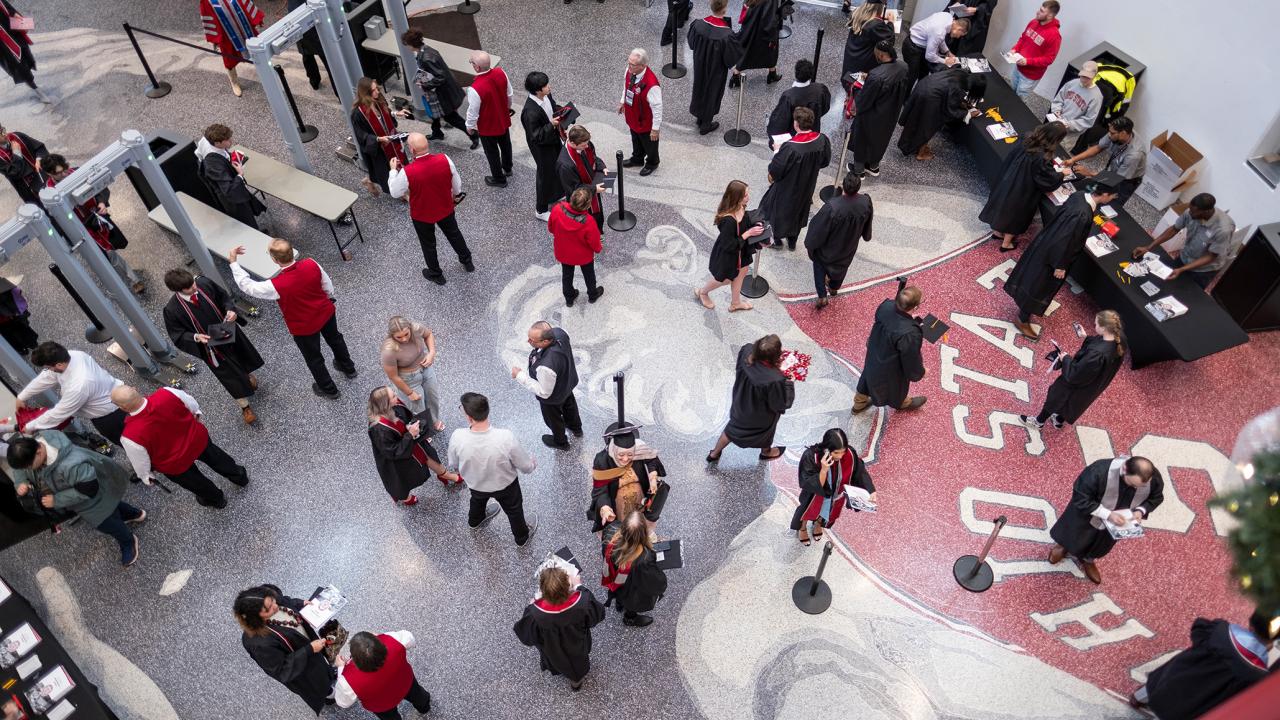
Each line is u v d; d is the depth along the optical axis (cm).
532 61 1084
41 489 588
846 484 595
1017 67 960
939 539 662
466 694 588
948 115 908
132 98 1041
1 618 564
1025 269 760
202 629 620
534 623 513
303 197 845
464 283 845
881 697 584
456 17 1141
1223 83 802
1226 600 622
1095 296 798
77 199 655
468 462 576
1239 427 723
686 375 767
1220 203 837
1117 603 626
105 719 527
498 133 882
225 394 760
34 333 766
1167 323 728
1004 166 817
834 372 771
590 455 713
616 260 866
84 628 621
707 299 816
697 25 910
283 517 677
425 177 739
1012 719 575
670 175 952
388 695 503
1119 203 820
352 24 981
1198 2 805
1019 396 751
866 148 916
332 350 739
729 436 670
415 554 657
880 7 914
